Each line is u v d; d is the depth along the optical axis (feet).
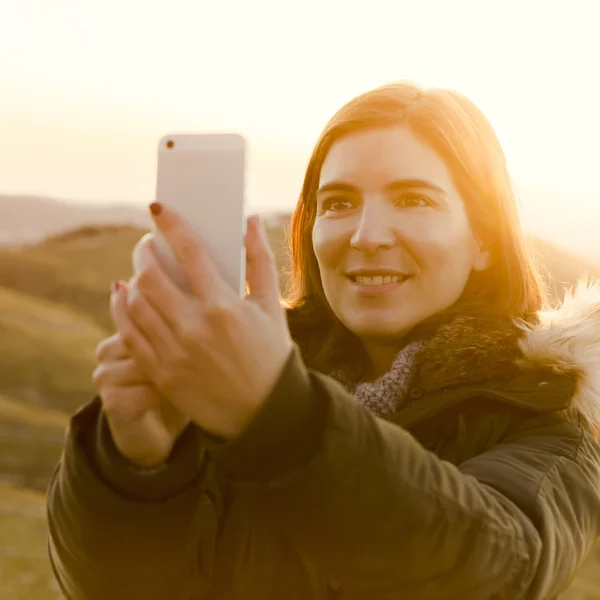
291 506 2.79
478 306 5.44
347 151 5.39
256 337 2.62
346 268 5.42
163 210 2.69
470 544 3.10
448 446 4.75
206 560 4.37
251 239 2.85
